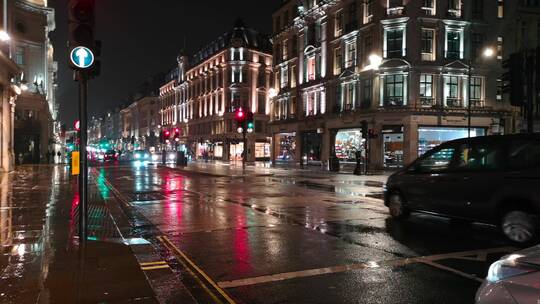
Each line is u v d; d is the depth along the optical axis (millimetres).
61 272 5875
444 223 10383
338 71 43406
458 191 8977
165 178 26812
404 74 35906
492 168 8430
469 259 6969
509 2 38188
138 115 135750
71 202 13383
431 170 9797
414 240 8453
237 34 74375
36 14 49438
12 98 30625
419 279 5914
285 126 53156
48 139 57844
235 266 6648
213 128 79438
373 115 36812
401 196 10594
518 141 8195
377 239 8562
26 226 9367
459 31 36750
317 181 25078
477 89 37188
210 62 81750
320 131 44781
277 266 6637
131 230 9430
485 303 3023
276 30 57312
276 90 56688
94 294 5023
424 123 35375
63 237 8211
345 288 5562
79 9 6633
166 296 5203
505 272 3033
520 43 38781
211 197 16484
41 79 50344
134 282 5480
